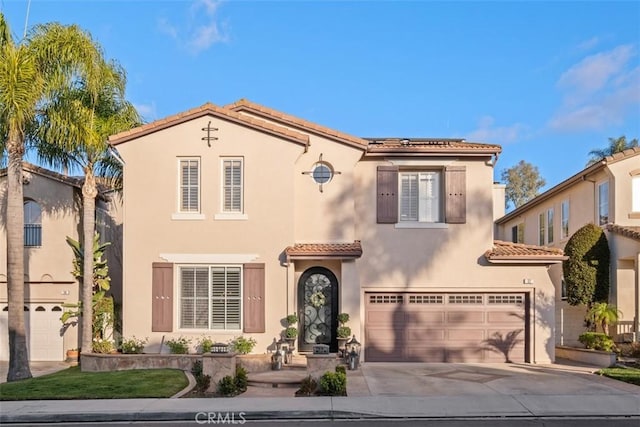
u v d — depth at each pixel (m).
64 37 17.52
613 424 11.45
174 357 17.34
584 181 24.36
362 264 19.67
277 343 18.33
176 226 19.12
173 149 19.25
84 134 18.33
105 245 21.81
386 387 14.80
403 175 20.23
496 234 36.75
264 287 18.91
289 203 19.12
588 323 22.27
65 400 13.49
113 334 21.19
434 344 19.56
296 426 11.41
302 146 19.22
